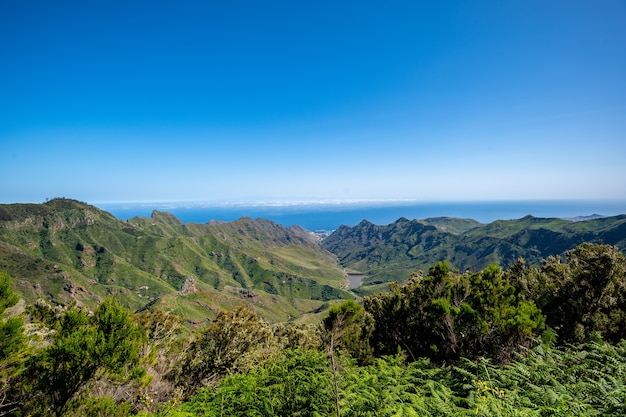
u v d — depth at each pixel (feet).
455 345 37.65
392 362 35.65
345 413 21.61
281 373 31.24
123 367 27.81
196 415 26.22
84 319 29.78
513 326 32.86
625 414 17.93
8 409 24.98
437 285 45.85
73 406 25.29
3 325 23.47
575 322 38.58
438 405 20.86
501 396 21.48
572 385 22.65
